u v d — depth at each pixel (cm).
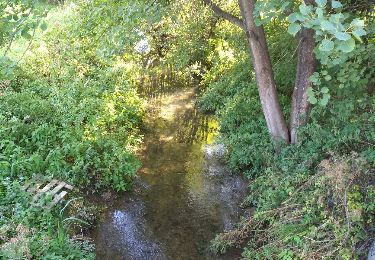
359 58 601
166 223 757
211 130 1109
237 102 1059
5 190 712
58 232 636
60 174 796
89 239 704
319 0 287
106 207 794
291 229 581
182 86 1405
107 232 729
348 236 502
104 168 849
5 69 469
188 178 895
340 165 532
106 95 1134
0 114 902
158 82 1421
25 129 874
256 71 776
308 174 653
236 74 1195
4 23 448
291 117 782
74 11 1225
